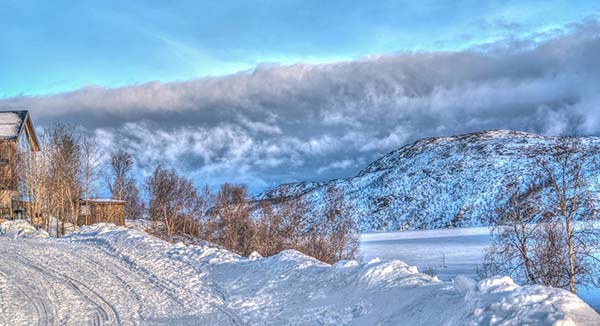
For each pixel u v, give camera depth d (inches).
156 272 682.2
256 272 611.5
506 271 874.8
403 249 2950.3
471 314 279.6
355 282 458.0
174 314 473.1
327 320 401.7
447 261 2253.9
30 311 492.1
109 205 2258.9
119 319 458.3
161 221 2111.2
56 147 1936.5
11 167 1840.6
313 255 1605.6
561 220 839.7
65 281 636.1
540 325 241.4
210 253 774.5
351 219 1715.1
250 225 1744.6
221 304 506.3
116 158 2989.7
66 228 1892.2
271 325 416.2
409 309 355.9
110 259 791.1
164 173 2133.4
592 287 925.8
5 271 705.0
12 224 1440.7
